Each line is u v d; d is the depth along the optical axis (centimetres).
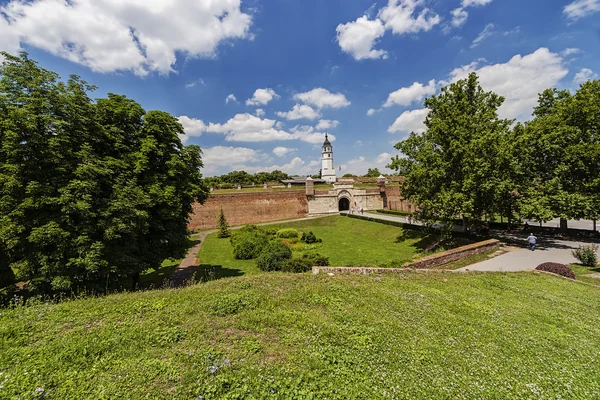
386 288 938
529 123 2300
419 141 2436
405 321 674
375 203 5328
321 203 5112
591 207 1872
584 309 877
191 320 630
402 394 418
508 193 1984
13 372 431
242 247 2386
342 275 1095
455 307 796
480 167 1814
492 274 1248
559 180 1962
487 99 2297
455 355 532
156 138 1429
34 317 621
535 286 1086
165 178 1384
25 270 986
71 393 396
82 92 1190
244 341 543
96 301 739
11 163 955
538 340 626
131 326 588
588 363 541
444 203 1881
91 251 1037
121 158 1291
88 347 500
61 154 1019
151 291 865
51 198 973
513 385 457
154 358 482
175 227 1465
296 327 612
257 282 929
